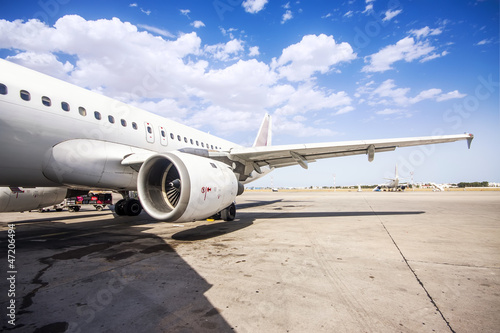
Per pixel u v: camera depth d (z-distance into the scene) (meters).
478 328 1.93
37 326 1.99
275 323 2.02
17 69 5.33
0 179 5.33
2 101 4.82
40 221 9.38
